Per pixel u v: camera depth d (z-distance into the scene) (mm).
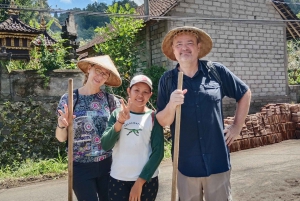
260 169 6262
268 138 9117
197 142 2568
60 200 5191
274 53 13609
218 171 2582
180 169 2629
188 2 11867
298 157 7172
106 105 3029
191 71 2670
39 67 8141
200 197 2668
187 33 2662
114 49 10867
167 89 2678
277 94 13664
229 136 2678
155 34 12109
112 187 2627
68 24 11125
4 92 7516
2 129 7438
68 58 9188
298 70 19062
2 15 23812
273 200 4520
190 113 2559
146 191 2619
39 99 7766
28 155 7566
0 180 6477
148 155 2621
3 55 7598
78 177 2818
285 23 13805
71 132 2502
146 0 10312
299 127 9688
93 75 2980
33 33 10484
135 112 2658
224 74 2693
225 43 12531
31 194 5613
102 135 2652
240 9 12906
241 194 4832
